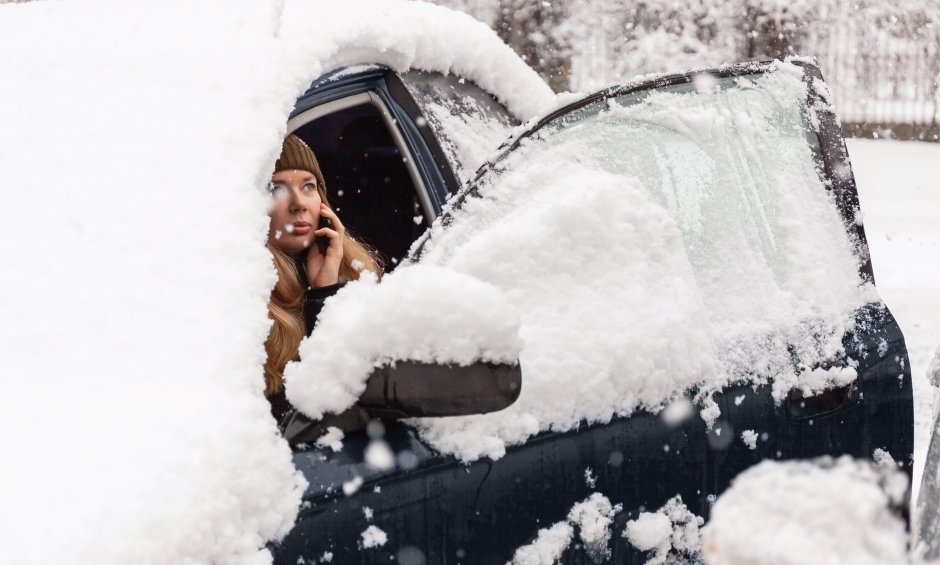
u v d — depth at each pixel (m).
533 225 2.21
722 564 0.69
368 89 2.79
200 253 1.96
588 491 2.15
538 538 2.07
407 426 1.97
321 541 1.77
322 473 1.83
